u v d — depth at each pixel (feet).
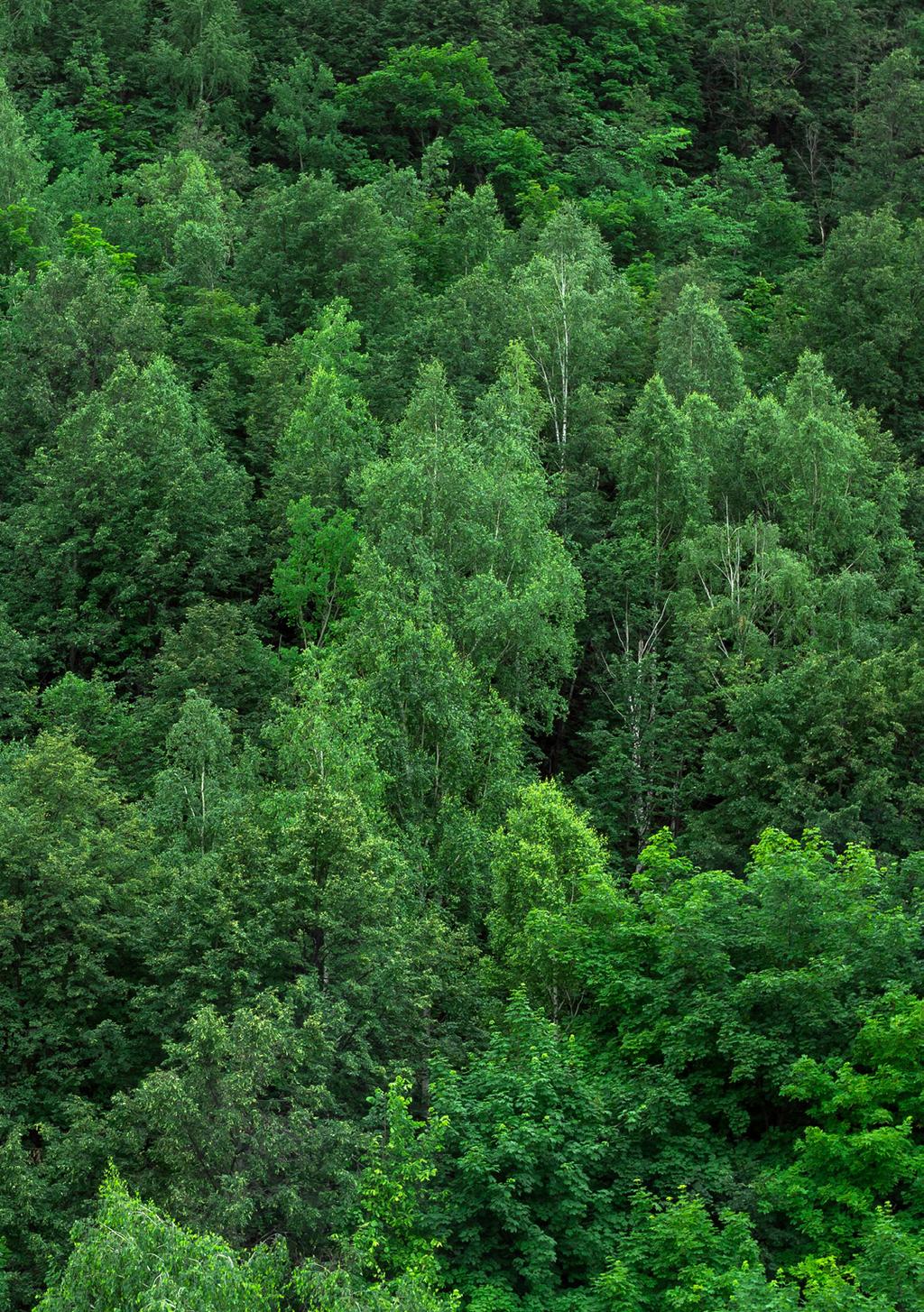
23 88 423.64
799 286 302.25
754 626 221.46
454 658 183.32
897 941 113.29
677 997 115.03
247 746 179.01
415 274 331.36
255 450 259.39
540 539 207.31
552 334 269.44
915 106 447.42
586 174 428.15
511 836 161.99
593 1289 95.76
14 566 225.97
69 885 128.57
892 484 237.66
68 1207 112.16
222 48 431.84
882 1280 87.10
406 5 482.69
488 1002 144.36
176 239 313.32
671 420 239.09
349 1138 103.35
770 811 186.60
